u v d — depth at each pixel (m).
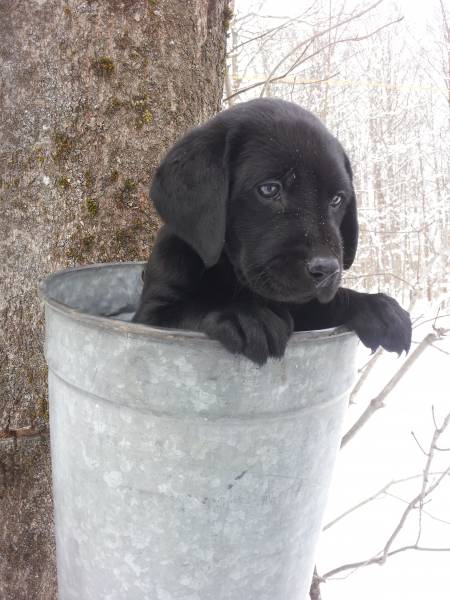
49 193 0.50
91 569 0.35
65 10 0.50
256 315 0.29
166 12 0.53
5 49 0.49
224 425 0.30
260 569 0.34
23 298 0.51
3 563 0.50
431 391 1.32
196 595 0.34
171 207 0.37
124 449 0.31
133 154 0.52
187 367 0.29
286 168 0.36
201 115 0.57
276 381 0.30
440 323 1.38
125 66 0.52
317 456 0.34
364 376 0.73
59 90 0.50
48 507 0.52
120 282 0.47
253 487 0.32
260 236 0.36
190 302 0.36
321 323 0.39
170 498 0.32
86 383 0.32
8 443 0.50
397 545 0.83
